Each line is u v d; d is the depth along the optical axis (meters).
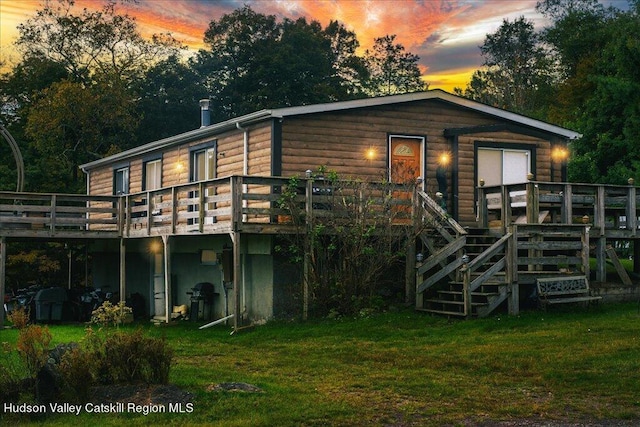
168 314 18.77
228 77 50.62
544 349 12.29
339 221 16.97
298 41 48.97
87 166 30.25
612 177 30.55
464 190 20.12
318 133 18.75
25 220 19.95
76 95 39.25
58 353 9.93
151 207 19.64
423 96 19.62
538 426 8.49
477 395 9.84
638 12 48.84
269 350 13.79
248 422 8.36
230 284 18.72
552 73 59.41
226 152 20.53
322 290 16.81
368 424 8.55
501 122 20.89
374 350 13.02
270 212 16.53
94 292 22.30
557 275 16.50
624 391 9.89
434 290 16.91
